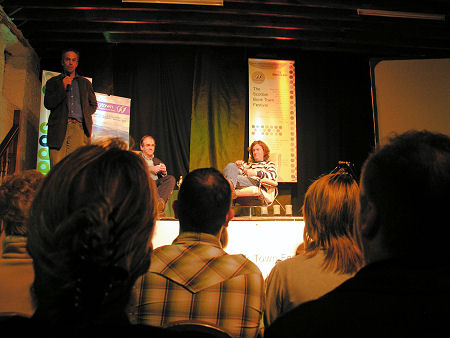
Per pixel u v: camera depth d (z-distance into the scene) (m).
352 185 1.36
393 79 2.88
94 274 0.47
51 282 0.48
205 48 6.23
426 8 5.03
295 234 3.61
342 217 1.33
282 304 1.40
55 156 4.39
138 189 0.53
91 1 4.91
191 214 1.31
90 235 0.47
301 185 6.14
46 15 5.11
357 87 6.50
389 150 0.60
